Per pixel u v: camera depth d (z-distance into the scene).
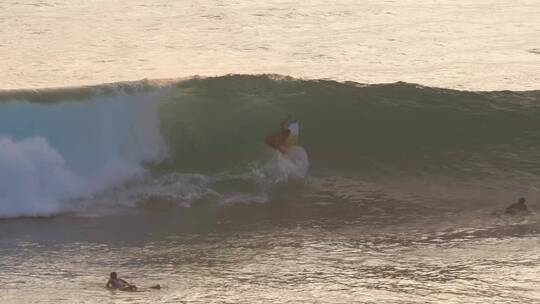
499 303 48.62
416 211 66.94
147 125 73.69
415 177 75.88
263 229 62.19
